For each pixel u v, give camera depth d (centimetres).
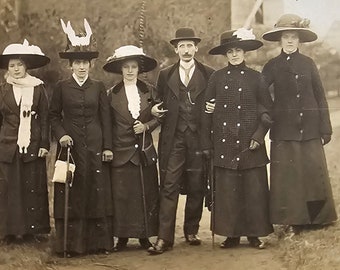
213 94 427
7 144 422
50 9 459
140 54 425
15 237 432
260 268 377
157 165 473
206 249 423
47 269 391
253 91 421
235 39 420
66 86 420
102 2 464
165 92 434
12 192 421
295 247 399
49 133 432
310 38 435
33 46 429
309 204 423
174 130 427
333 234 409
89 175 417
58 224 417
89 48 420
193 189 433
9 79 426
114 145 427
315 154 425
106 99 425
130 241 462
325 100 427
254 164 420
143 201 426
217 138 423
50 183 477
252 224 420
